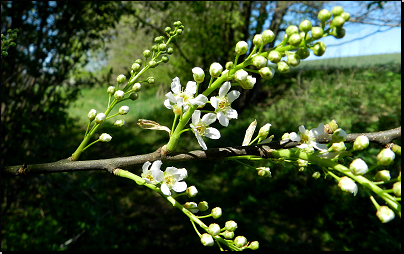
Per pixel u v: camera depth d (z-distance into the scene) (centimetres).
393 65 1170
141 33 1147
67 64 494
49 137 463
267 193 656
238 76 98
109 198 630
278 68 93
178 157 117
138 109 1523
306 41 91
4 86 425
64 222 471
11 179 454
